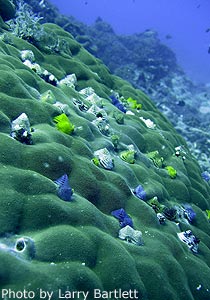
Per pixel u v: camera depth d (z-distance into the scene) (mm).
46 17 803
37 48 328
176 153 342
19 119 175
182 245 216
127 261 147
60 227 136
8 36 296
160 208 226
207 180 397
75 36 876
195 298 193
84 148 201
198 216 282
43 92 242
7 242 121
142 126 333
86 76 354
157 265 170
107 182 194
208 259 234
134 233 175
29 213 134
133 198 208
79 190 176
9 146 156
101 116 276
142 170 247
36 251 121
